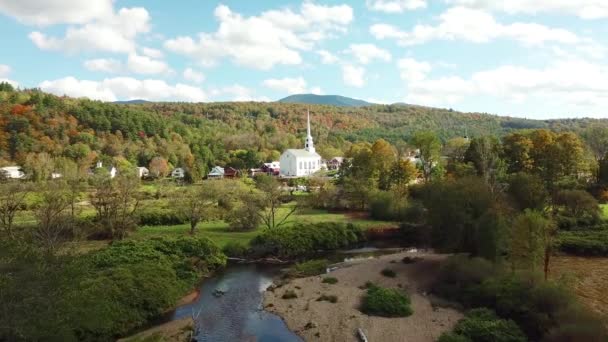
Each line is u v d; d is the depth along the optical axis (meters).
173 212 77.38
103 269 42.69
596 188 94.75
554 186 90.00
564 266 51.72
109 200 68.06
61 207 60.38
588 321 30.05
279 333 35.28
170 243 52.66
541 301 33.56
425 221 65.00
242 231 71.62
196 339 34.09
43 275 22.36
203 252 53.22
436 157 114.94
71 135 186.00
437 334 33.78
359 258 60.06
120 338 33.56
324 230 67.12
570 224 70.00
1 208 63.06
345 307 40.28
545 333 30.59
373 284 46.62
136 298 37.22
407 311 38.31
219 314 39.31
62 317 24.14
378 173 108.00
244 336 34.66
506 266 44.19
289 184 132.12
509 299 35.44
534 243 40.03
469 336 31.77
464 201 52.94
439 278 46.91
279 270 54.34
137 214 71.94
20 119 173.25
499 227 47.28
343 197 97.06
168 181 140.75
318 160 189.62
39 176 124.38
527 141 103.94
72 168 127.25
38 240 44.97
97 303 32.94
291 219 82.38
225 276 51.34
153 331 35.00
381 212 83.75
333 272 52.34
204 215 70.25
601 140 145.25
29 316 21.12
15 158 157.25
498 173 89.00
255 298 43.62
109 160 172.25
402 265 54.16
